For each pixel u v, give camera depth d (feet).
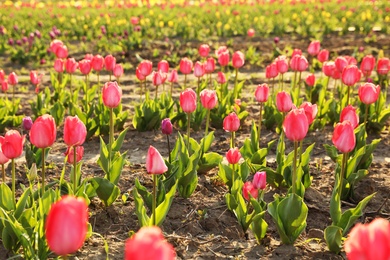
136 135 26.53
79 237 7.06
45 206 13.84
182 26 61.72
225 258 14.42
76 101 30.48
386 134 26.35
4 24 69.87
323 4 86.38
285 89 37.09
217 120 27.40
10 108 29.37
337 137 13.73
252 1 93.15
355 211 14.55
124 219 16.53
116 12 81.41
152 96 35.68
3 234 13.74
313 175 20.70
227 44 56.13
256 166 18.61
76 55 52.47
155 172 12.84
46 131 12.60
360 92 19.90
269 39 60.34
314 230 15.83
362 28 63.87
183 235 15.70
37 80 29.40
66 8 91.15
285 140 25.38
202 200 17.95
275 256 14.47
